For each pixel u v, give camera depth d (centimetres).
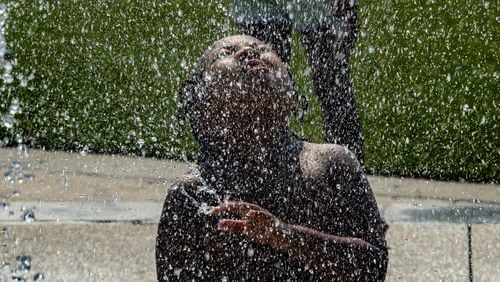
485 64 991
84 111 870
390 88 927
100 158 753
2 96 900
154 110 875
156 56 998
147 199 646
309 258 369
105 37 1055
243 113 384
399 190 692
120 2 1135
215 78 387
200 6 1094
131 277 503
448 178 733
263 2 523
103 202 635
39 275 496
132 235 564
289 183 385
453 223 600
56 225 578
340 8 530
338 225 386
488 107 892
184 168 733
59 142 794
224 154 390
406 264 527
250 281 380
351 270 376
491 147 802
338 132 523
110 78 952
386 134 829
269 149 388
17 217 598
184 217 382
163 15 1098
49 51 1026
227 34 1040
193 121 402
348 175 389
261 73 382
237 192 384
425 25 1085
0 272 501
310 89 818
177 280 384
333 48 530
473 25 1091
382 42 1045
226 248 378
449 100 907
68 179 691
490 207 646
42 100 895
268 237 361
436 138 822
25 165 726
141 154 768
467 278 511
